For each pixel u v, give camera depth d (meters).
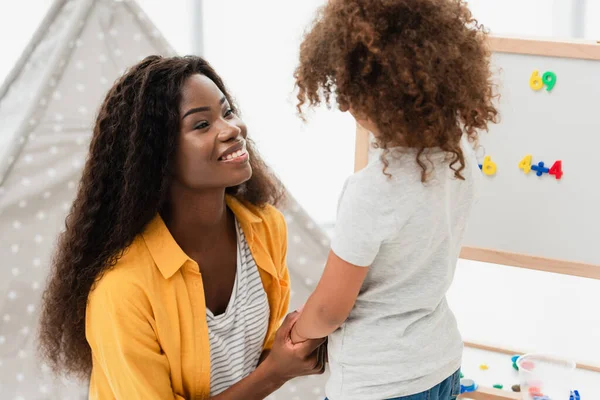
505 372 1.55
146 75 1.08
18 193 1.60
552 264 1.43
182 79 1.09
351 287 0.97
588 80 1.34
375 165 0.94
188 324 1.16
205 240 1.18
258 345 1.31
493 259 1.47
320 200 2.78
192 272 1.15
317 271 1.70
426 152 0.93
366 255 0.94
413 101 0.88
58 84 1.60
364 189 0.93
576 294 2.52
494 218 1.45
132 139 1.08
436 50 0.87
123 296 1.10
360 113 0.92
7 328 1.65
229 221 1.24
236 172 1.11
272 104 2.74
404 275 0.99
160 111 1.07
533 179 1.41
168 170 1.10
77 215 1.14
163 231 1.14
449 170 0.96
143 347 1.12
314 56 0.93
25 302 1.65
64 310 1.17
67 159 1.62
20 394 1.67
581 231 1.41
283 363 1.18
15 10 2.57
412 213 0.93
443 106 0.89
